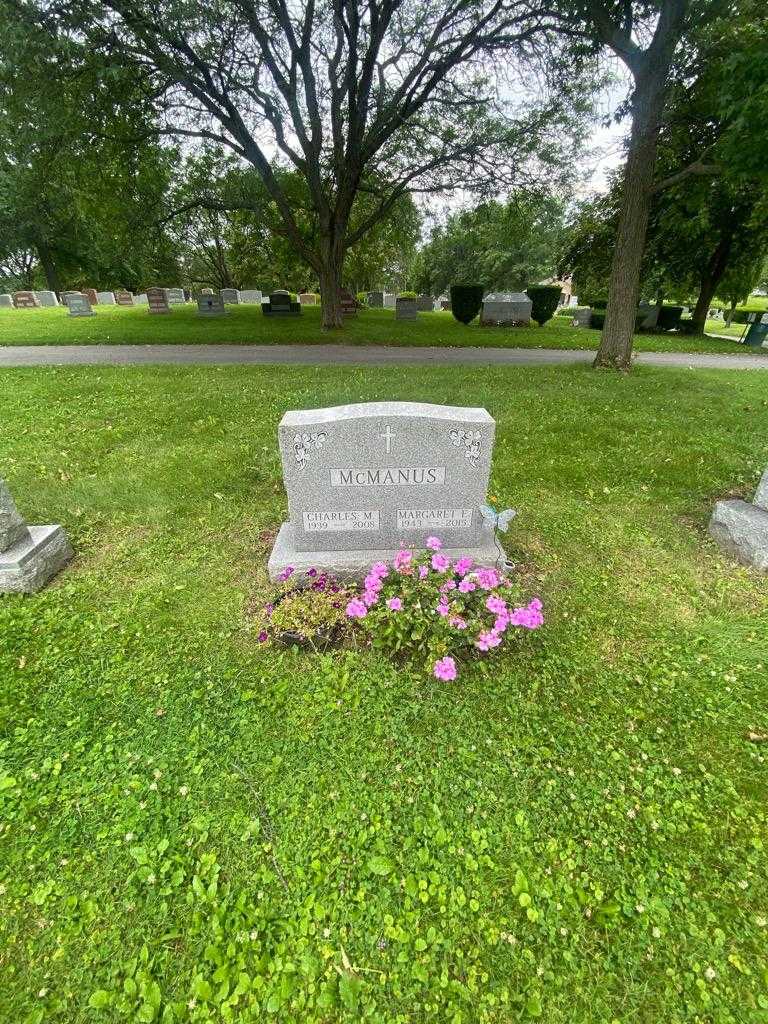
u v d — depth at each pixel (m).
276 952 1.87
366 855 2.17
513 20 11.93
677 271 22.75
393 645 3.15
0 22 10.08
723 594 3.85
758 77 7.48
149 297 28.02
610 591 3.90
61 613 3.57
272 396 9.18
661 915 1.97
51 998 1.76
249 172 21.20
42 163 14.41
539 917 1.96
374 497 3.67
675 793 2.42
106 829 2.25
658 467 6.13
